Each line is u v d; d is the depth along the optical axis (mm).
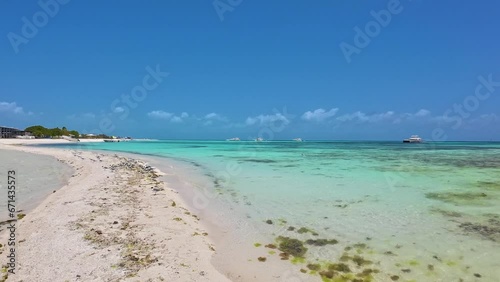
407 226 9148
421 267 6539
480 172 20953
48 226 8188
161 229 8344
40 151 41031
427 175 19531
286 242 7988
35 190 13914
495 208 11125
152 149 60875
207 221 9828
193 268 6156
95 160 28641
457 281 5953
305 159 33781
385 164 27250
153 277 5645
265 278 6094
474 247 7539
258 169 23625
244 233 8680
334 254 7223
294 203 12062
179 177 19219
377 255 7141
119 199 11719
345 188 15070
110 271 5789
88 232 7797
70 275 5570
